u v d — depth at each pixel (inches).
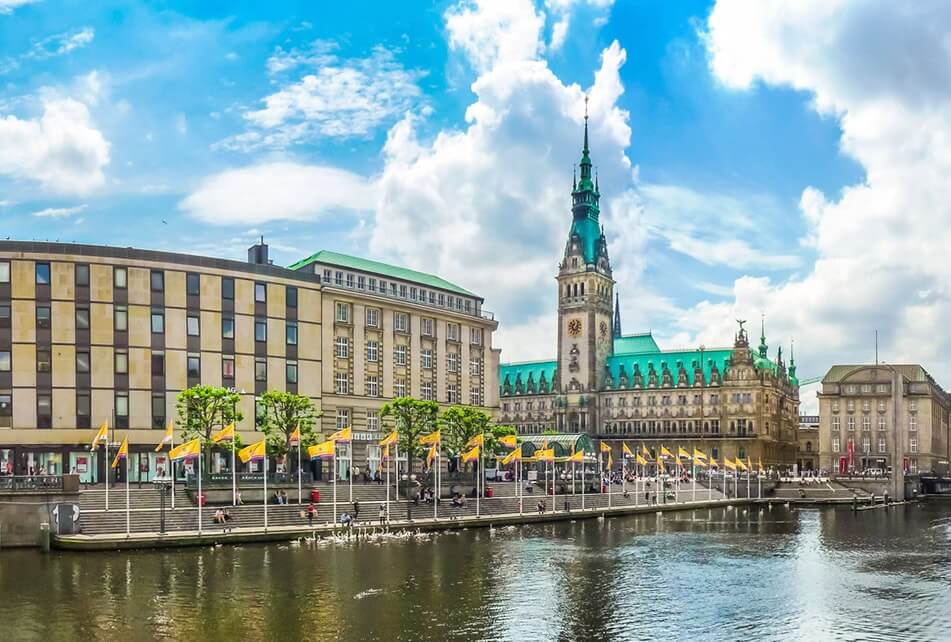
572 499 5698.8
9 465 4478.3
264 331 5216.5
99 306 4709.6
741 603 2615.7
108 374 4699.8
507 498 5290.4
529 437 7568.9
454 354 6481.3
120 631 2155.5
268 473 4938.5
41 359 4581.7
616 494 6240.2
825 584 2938.0
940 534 4542.3
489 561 3265.3
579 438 7288.4
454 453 5447.8
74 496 3481.8
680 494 6830.7
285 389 5270.7
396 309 6023.6
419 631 2204.7
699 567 3265.3
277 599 2509.8
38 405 4557.1
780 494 7628.0
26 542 3385.8
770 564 3371.1
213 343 5007.4
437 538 3939.5
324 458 5398.6
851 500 7091.5
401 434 5369.1
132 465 4722.0
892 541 4195.4
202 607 2401.6
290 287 5349.4
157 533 3518.7
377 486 4788.4
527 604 2539.4
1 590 2578.7
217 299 5039.4
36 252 4618.6
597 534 4306.1
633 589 2802.7
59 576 2785.4
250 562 3097.9
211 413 4443.9
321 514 4146.2
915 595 2755.9
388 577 2866.6
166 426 4810.5
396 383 5989.2
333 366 5565.9
